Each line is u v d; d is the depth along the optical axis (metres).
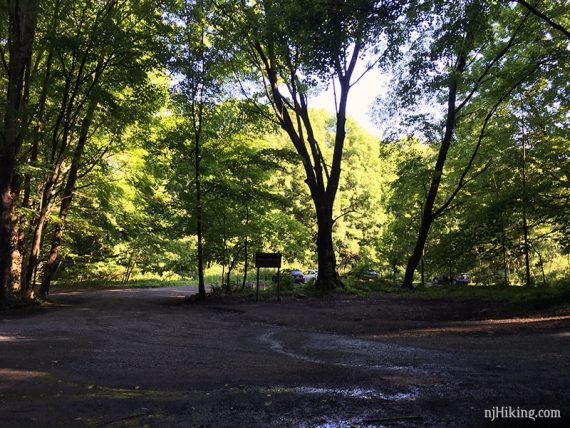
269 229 21.94
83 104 18.30
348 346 8.11
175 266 38.72
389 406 4.45
